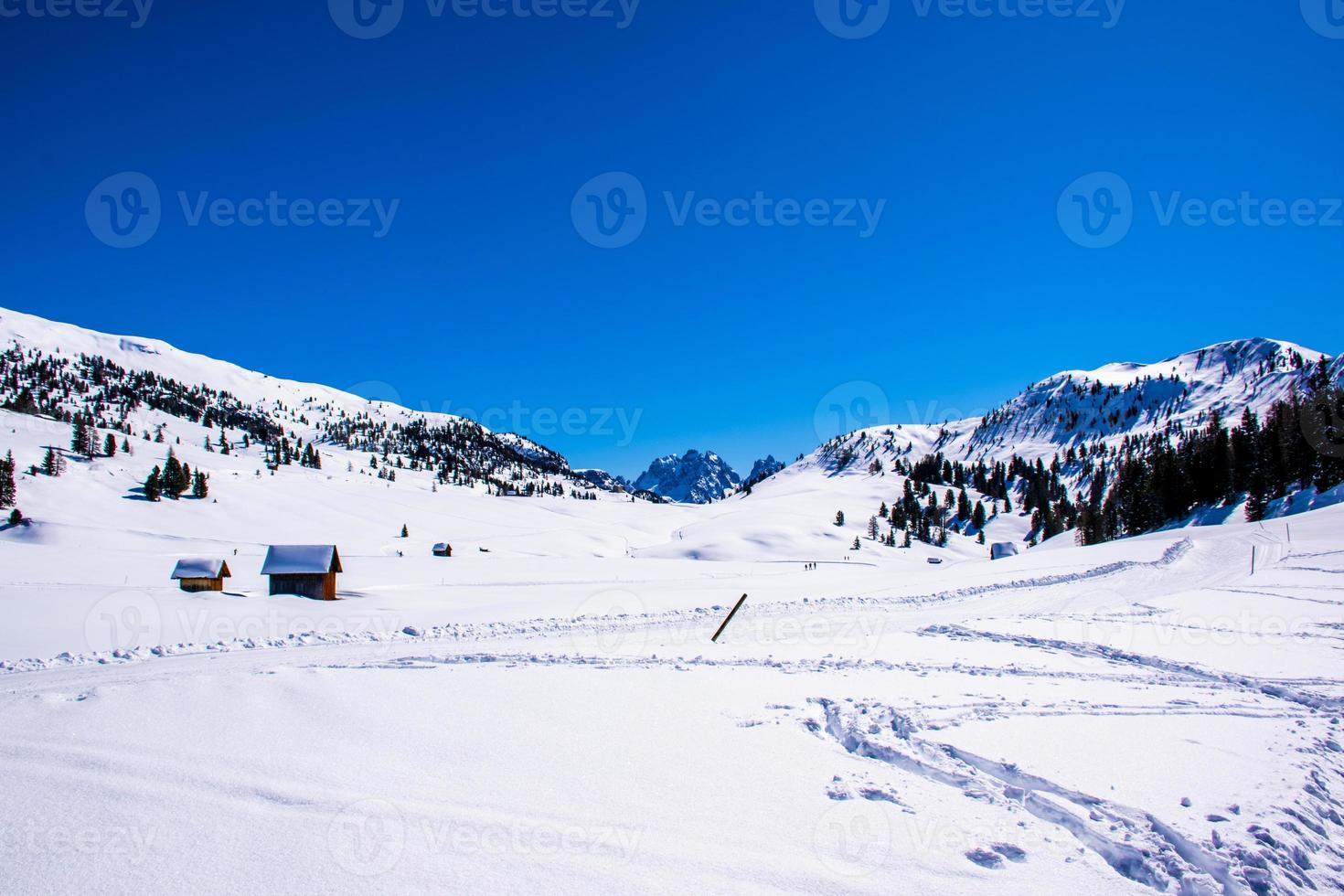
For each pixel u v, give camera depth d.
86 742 7.00
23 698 9.16
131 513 104.06
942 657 12.72
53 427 158.88
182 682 9.83
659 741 7.38
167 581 42.16
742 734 7.70
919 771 6.71
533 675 10.73
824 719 8.48
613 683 10.17
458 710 8.41
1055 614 19.19
